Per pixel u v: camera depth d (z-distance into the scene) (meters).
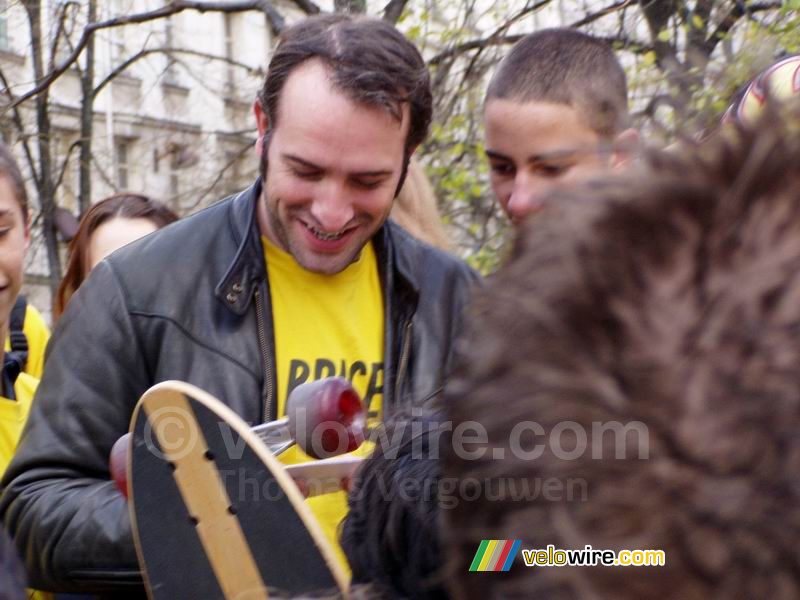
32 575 1.70
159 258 1.80
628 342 0.43
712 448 0.41
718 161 0.45
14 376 2.41
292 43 1.75
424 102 1.80
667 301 0.43
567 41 2.08
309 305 1.85
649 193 0.45
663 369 0.42
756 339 0.41
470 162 7.21
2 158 2.30
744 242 0.43
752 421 0.41
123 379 1.74
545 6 7.39
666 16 6.36
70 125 12.09
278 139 1.75
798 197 0.44
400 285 1.92
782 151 0.44
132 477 1.36
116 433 1.74
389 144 1.73
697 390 0.41
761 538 0.40
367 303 1.92
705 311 0.42
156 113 14.31
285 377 1.80
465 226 7.57
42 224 9.06
